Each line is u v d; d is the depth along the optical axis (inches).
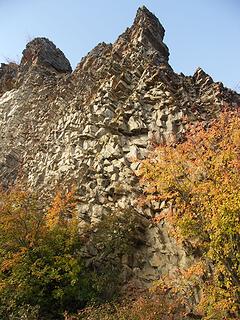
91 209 718.5
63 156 890.1
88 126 876.0
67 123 984.3
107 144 807.1
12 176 1013.8
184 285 564.7
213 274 567.5
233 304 503.5
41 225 660.1
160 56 1076.5
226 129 629.6
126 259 636.7
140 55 1043.3
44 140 1038.4
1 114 1314.0
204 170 581.3
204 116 843.4
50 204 761.0
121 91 930.1
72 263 605.3
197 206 552.1
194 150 609.9
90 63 1218.0
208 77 995.9
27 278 589.3
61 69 1539.1
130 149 784.9
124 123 831.7
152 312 520.7
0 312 564.4
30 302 580.4
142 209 691.4
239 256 497.4
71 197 725.9
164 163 609.6
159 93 872.9
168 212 625.9
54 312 583.8
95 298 584.1
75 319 552.7
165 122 816.3
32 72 1417.3
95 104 917.2
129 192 710.5
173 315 549.6
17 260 601.9
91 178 765.9
